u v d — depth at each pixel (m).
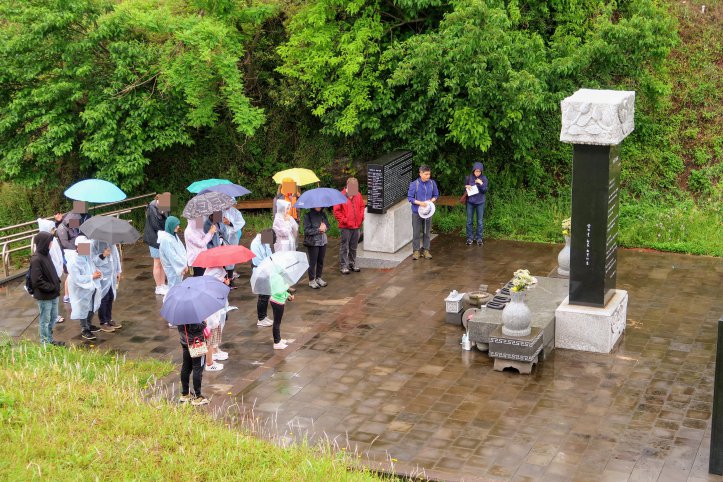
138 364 12.85
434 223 19.67
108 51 19.83
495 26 17.38
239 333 13.98
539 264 17.02
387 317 14.52
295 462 9.74
